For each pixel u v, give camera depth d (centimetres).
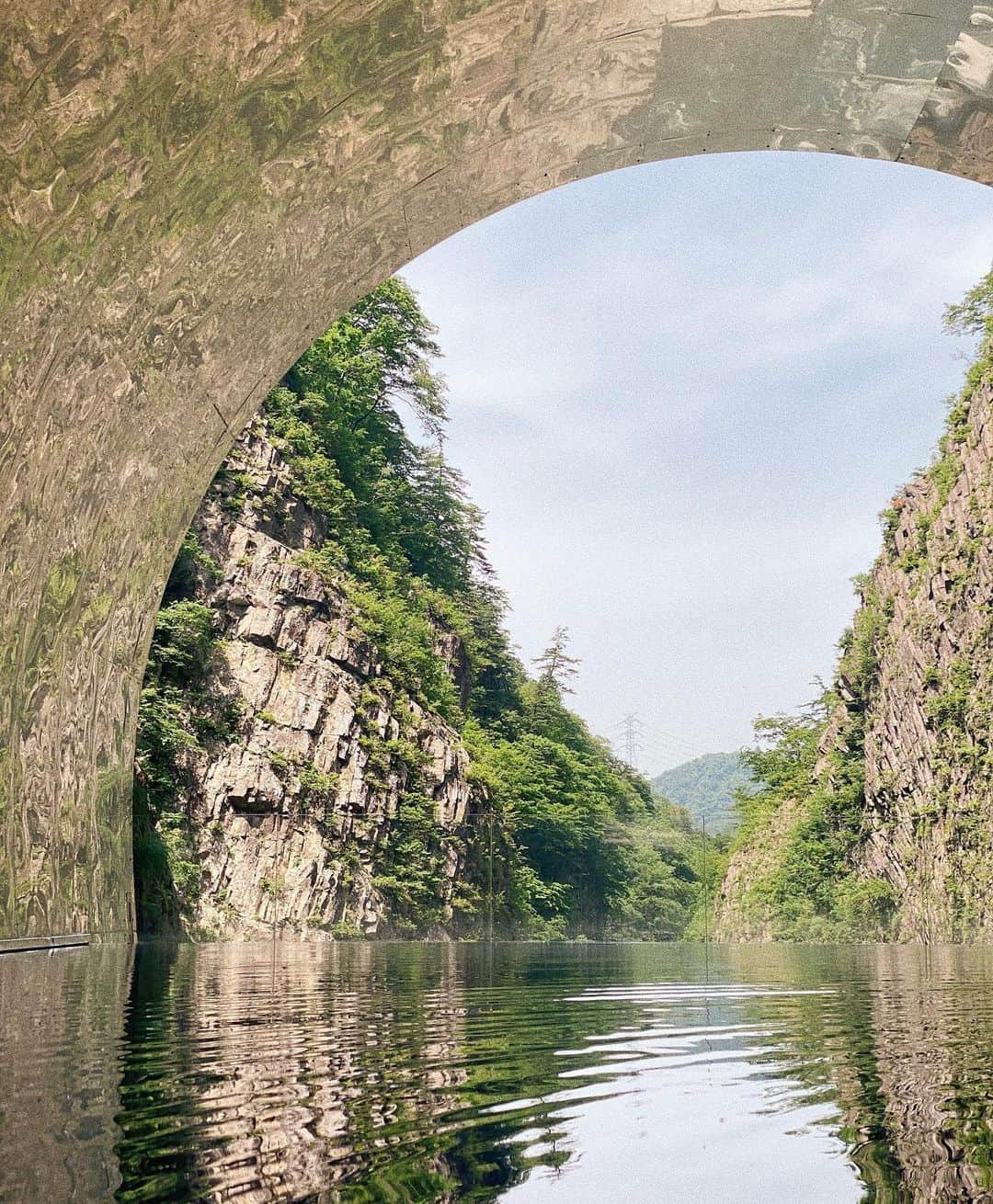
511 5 795
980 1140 209
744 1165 190
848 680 6594
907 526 5991
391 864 4259
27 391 820
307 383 5869
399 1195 170
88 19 657
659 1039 381
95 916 1249
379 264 1077
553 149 975
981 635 4828
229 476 4194
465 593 7500
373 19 783
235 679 3716
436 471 7262
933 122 916
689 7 809
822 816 6600
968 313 6038
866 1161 193
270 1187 174
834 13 809
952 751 4941
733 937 7269
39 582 962
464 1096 254
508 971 1033
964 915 4688
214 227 886
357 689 4259
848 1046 360
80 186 748
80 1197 167
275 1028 411
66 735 1122
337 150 891
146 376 980
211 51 738
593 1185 177
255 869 3506
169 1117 227
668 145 995
